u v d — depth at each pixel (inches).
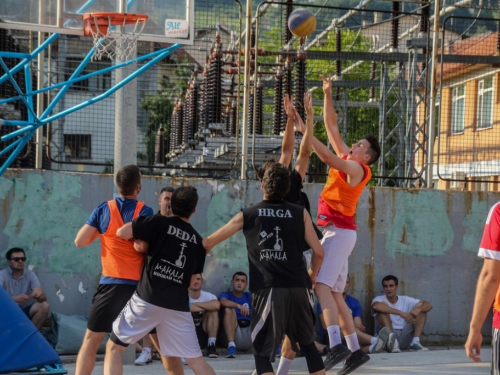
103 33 330.6
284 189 236.4
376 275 431.2
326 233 280.2
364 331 418.9
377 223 432.5
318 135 951.6
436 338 437.4
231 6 475.8
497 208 172.1
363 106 721.0
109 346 236.5
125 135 343.3
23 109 442.3
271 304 227.3
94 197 397.4
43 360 218.7
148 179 404.8
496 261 169.3
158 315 230.8
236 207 414.3
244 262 416.2
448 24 567.2
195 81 583.8
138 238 233.1
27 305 376.8
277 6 571.8
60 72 459.8
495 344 174.7
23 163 435.5
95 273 395.2
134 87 345.1
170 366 246.4
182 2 345.1
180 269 232.4
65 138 457.7
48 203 390.0
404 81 580.1
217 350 399.2
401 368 328.2
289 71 511.5
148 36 339.6
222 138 502.3
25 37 454.6
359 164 275.1
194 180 410.0
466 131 640.4
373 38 706.2
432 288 437.1
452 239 440.8
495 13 736.3
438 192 440.1
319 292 274.8
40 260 387.5
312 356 240.2
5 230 383.6
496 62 573.9
